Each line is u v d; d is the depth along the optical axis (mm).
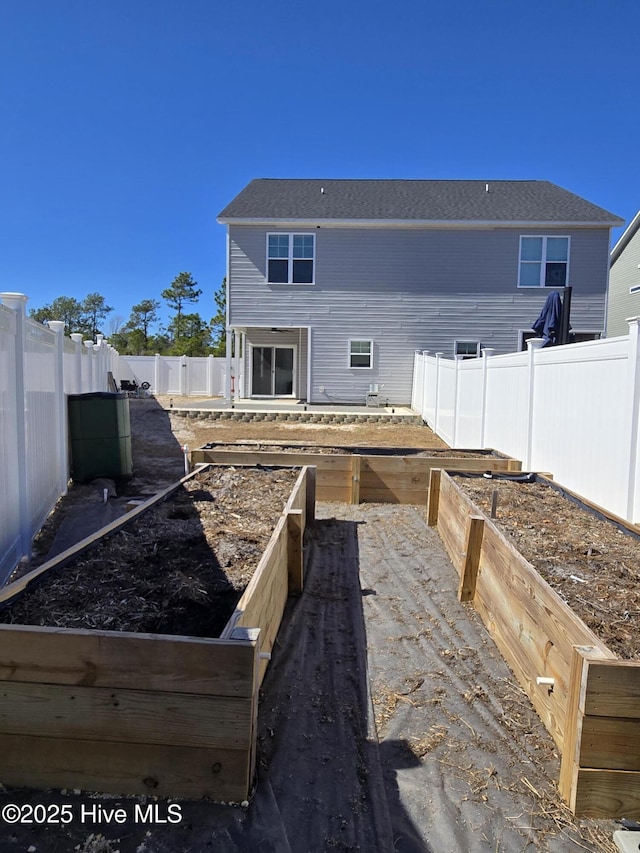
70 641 2146
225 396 21156
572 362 5719
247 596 2676
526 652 2979
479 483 5844
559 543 3873
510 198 18719
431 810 2191
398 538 5668
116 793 2182
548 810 2201
